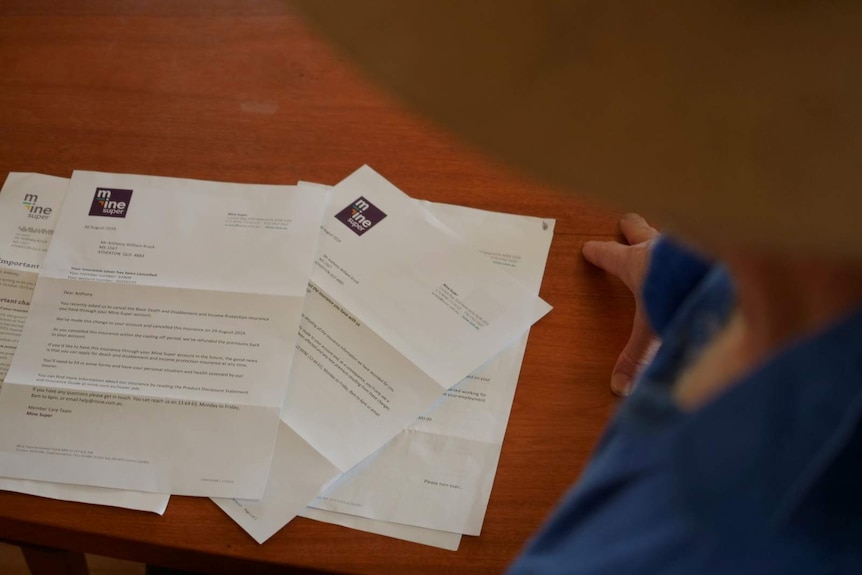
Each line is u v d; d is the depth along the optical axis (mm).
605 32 205
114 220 821
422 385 744
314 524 690
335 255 805
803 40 196
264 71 909
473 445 721
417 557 678
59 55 925
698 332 397
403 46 218
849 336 281
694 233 235
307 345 761
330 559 677
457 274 798
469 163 852
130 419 728
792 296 293
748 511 291
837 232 205
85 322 771
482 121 220
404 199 834
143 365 751
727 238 225
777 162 204
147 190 838
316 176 846
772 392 294
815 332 290
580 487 382
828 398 281
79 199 833
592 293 790
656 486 323
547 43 208
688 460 313
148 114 884
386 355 757
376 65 223
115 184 842
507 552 680
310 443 718
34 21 946
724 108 205
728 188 210
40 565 793
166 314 772
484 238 817
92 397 737
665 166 213
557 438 725
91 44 931
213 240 810
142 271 793
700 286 478
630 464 346
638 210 229
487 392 744
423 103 223
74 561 820
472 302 784
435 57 216
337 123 875
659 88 207
